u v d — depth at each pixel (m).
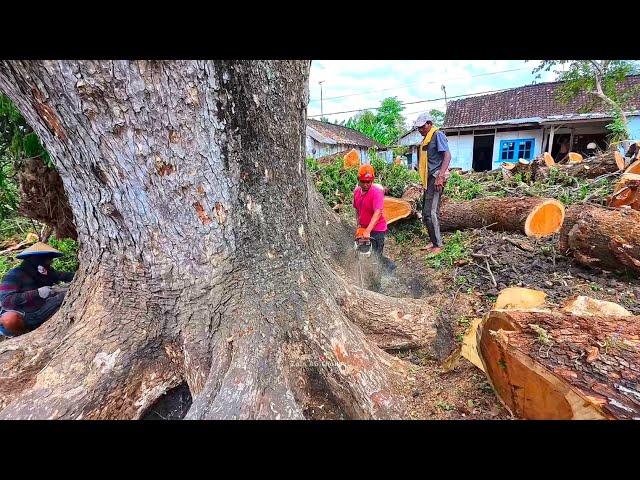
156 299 1.92
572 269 3.29
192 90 1.58
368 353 2.02
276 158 1.90
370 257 3.89
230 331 1.83
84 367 1.84
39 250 3.18
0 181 3.36
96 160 1.64
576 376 1.41
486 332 1.79
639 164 5.11
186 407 2.11
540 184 6.24
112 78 1.46
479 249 3.94
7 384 1.96
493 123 15.21
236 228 1.86
